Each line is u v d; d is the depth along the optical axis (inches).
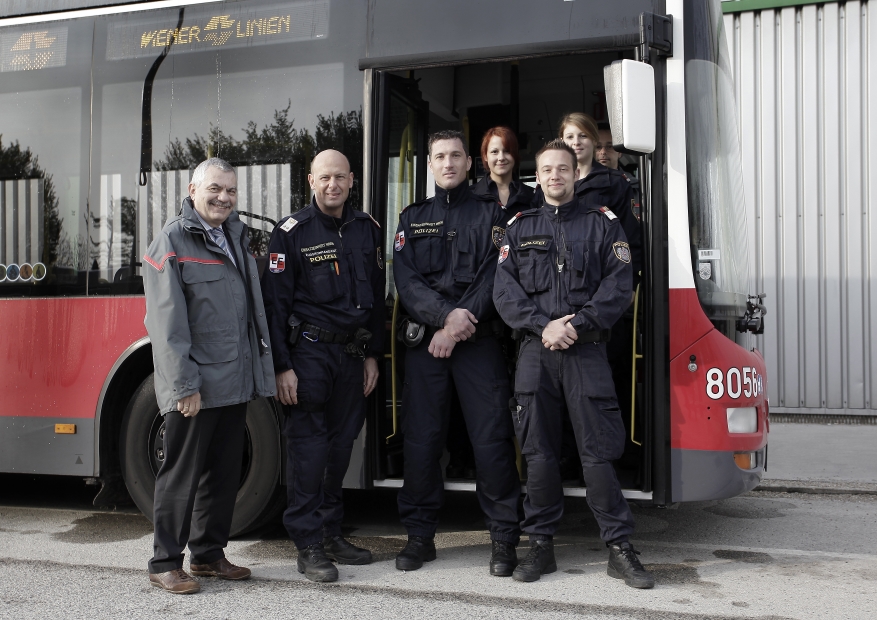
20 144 188.5
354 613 129.1
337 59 172.1
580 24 157.9
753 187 332.5
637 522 192.1
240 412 144.4
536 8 160.7
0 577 149.2
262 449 170.4
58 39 189.3
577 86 208.4
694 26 157.2
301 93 173.8
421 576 148.3
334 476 154.6
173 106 181.2
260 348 144.3
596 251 144.2
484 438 149.8
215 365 137.6
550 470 145.5
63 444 180.9
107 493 181.5
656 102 154.8
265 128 175.5
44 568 154.6
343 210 155.5
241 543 173.8
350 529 186.7
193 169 179.0
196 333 137.6
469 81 203.0
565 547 168.9
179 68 181.6
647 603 133.5
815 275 325.7
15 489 232.8
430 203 157.3
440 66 165.6
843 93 322.0
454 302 152.5
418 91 186.9
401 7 168.9
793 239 327.6
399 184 179.9
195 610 130.9
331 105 171.8
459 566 154.6
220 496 145.3
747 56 332.8
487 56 162.2
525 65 199.3
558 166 144.8
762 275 331.6
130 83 183.9
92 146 184.9
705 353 152.9
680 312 153.6
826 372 324.5
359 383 154.5
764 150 331.0
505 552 149.0
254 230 175.3
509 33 161.5
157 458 176.6
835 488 221.9
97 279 181.2
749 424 156.3
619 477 167.0
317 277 149.0
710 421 152.3
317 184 149.6
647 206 155.3
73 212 184.4
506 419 151.0
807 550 167.3
